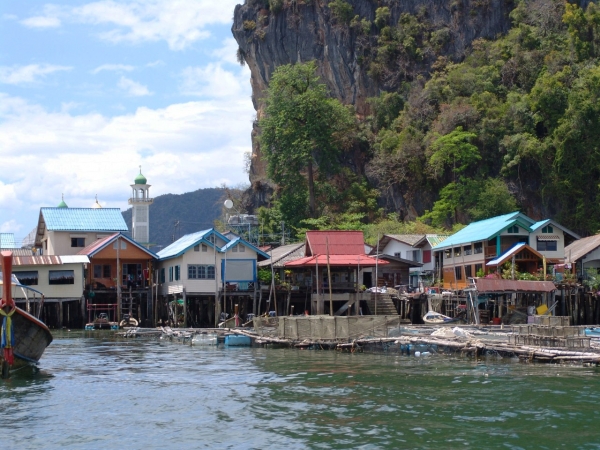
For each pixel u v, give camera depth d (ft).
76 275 216.74
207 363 125.29
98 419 79.61
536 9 342.03
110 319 227.61
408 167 315.58
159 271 240.94
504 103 312.29
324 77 363.35
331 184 331.57
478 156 292.81
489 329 163.22
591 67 299.79
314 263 204.85
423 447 67.82
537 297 194.70
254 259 219.61
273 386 98.78
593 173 284.20
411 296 201.98
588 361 112.88
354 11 362.33
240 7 387.75
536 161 292.40
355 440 70.23
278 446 68.64
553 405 83.41
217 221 351.87
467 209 288.10
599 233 249.75
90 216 257.96
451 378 103.04
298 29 364.79
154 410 83.92
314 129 308.81
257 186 354.13
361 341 138.31
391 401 86.94
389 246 255.50
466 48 349.61
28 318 106.01
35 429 75.41
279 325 154.81
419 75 345.31
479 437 70.74
